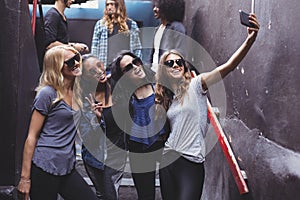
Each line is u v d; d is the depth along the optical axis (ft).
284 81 13.06
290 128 12.67
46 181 11.43
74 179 11.87
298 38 12.21
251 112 15.62
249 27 12.48
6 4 14.12
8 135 14.24
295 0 12.43
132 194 16.78
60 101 11.56
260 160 14.32
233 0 17.80
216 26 19.98
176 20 20.29
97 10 28.35
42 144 11.48
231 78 17.70
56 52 11.57
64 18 19.34
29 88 15.43
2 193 14.20
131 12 29.19
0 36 14.12
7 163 14.32
